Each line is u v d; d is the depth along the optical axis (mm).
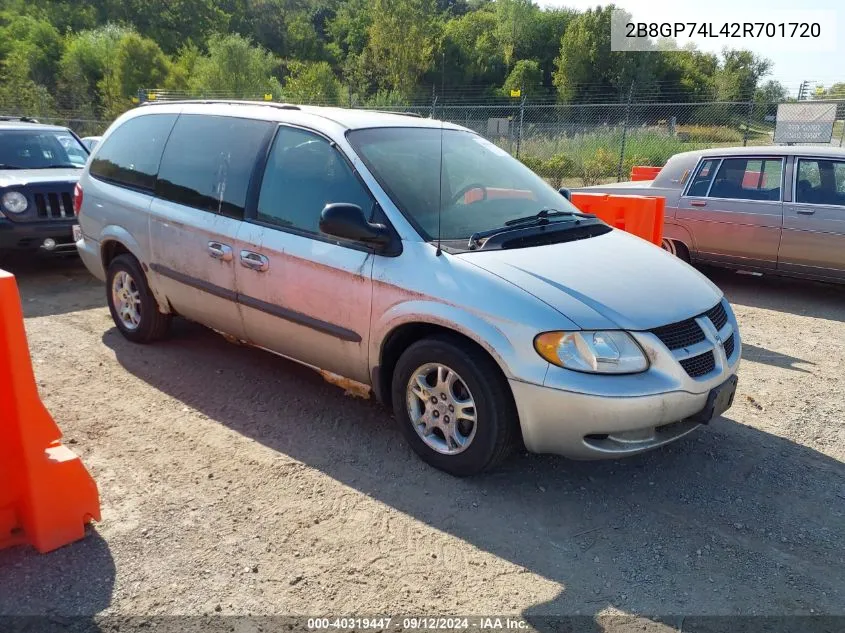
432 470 3617
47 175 7707
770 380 5055
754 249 7539
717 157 7867
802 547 3057
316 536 3051
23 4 69500
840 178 7066
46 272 7969
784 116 13914
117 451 3752
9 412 2775
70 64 45656
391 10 43812
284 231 4035
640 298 3334
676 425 3352
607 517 3248
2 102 35062
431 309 3365
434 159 4176
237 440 3918
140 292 5168
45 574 2740
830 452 3955
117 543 2953
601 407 3045
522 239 3705
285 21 88375
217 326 4668
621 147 17438
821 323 6582
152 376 4809
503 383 3260
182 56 52094
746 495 3475
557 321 3104
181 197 4680
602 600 2691
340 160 3918
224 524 3115
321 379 4812
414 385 3592
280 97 37125
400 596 2689
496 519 3205
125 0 76188
